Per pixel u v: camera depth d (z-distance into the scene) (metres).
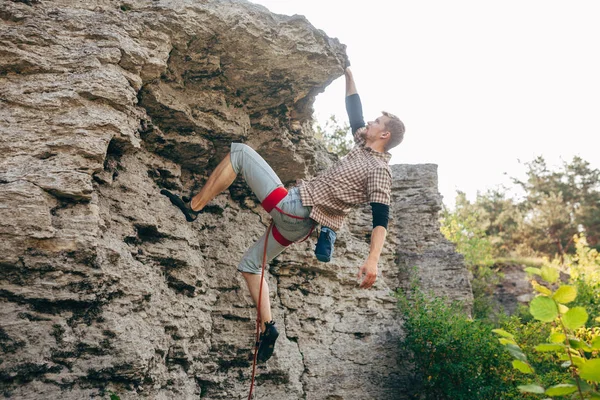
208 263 6.46
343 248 8.74
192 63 5.93
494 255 30.53
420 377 9.08
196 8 5.69
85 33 4.98
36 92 4.63
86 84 4.71
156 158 6.05
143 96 5.60
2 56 4.64
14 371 3.95
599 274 15.03
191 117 6.02
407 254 11.61
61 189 4.32
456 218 20.72
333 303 8.37
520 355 2.66
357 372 8.20
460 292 11.27
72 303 4.34
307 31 6.31
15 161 4.34
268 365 6.73
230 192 7.11
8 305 4.07
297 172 7.47
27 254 4.14
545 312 2.51
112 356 4.51
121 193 5.34
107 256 4.73
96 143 4.57
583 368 2.44
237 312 6.47
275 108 6.84
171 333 5.46
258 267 4.36
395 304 9.50
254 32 5.98
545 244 33.81
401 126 4.23
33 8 4.98
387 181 3.88
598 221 34.06
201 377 5.93
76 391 4.25
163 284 5.55
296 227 3.94
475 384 8.31
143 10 5.63
